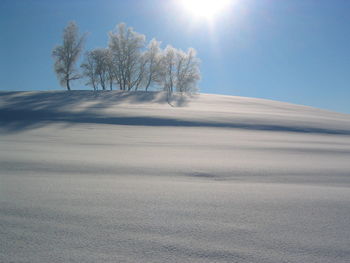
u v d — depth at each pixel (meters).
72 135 17.23
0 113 26.36
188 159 10.36
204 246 3.41
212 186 6.32
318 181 7.41
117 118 25.03
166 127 22.12
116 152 11.68
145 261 3.05
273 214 4.51
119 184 6.25
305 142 17.31
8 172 7.34
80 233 3.64
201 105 39.31
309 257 3.25
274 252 3.33
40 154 10.38
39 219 4.05
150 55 55.03
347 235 3.82
